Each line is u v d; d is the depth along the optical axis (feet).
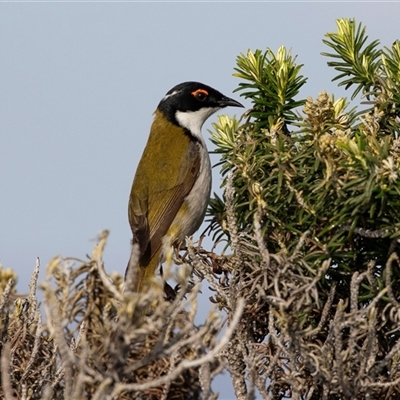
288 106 37.86
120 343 22.59
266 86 38.01
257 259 33.22
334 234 32.30
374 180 30.01
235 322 22.18
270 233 34.06
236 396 31.27
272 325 28.91
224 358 31.45
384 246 31.50
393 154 31.42
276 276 28.99
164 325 23.63
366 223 31.42
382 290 28.25
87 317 24.91
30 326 33.32
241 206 35.27
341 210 30.94
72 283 24.73
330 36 37.47
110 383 23.08
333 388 28.27
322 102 34.45
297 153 34.17
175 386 26.99
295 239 33.01
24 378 31.40
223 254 35.91
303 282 30.22
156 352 23.20
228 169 37.09
